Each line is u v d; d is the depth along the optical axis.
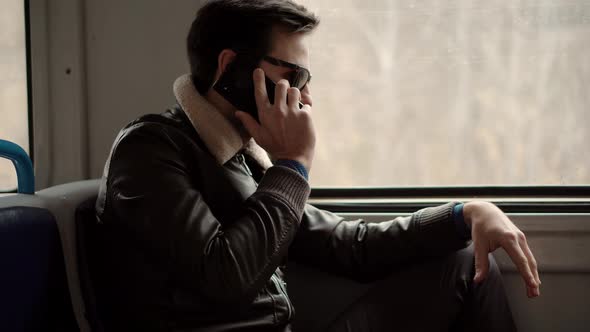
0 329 0.93
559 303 1.52
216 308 1.08
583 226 1.48
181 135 1.12
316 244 1.39
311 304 1.52
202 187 1.13
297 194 1.09
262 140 1.15
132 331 1.08
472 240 1.34
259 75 1.13
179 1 1.50
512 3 1.46
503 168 1.52
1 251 0.94
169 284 1.05
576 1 1.45
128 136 1.09
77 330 1.09
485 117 1.51
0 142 1.07
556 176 1.51
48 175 1.55
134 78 1.53
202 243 1.00
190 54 1.19
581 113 1.48
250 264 1.01
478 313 1.29
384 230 1.38
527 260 1.23
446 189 1.54
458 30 1.49
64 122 1.54
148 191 1.02
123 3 1.52
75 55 1.52
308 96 1.25
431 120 1.52
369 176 1.56
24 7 1.52
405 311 1.30
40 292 1.02
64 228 1.10
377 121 1.54
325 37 1.53
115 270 1.09
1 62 1.53
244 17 1.14
